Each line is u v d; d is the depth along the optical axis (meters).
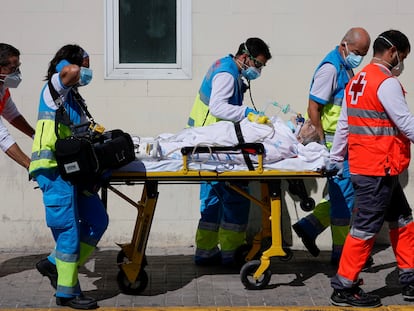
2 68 7.21
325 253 8.73
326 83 7.73
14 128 8.59
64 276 6.89
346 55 7.76
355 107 6.80
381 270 8.09
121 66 8.66
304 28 8.67
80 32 8.59
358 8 8.67
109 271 8.03
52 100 6.76
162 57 8.71
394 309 6.94
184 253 8.67
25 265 8.24
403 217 7.08
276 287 7.58
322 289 7.53
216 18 8.63
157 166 7.04
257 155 7.07
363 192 6.82
